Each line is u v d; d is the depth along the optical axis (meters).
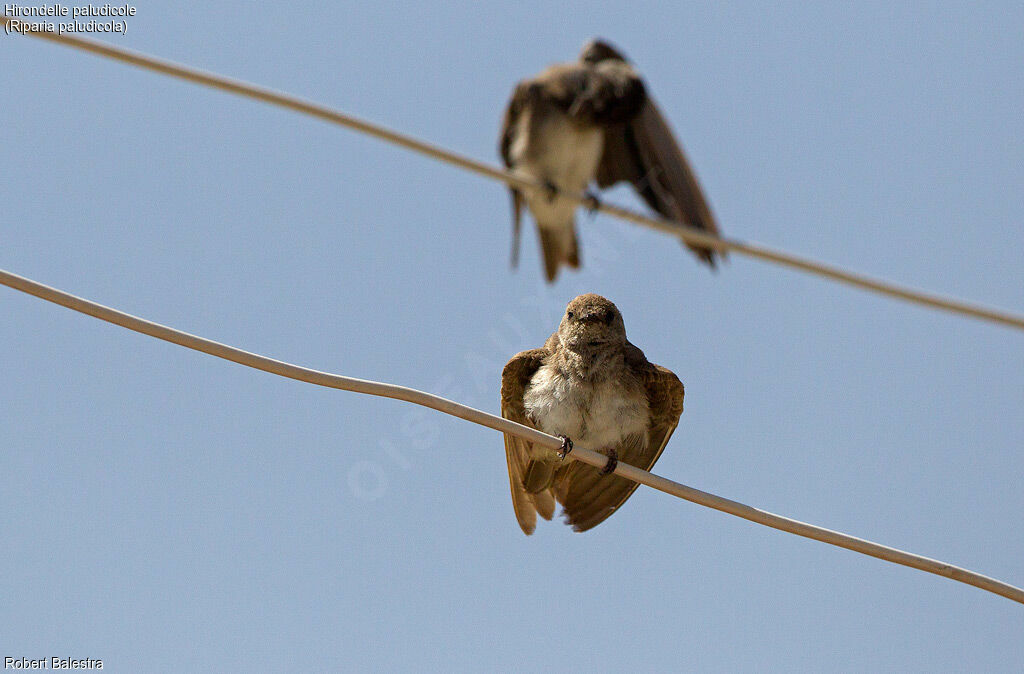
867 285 12.49
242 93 11.05
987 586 10.45
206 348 8.85
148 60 10.64
